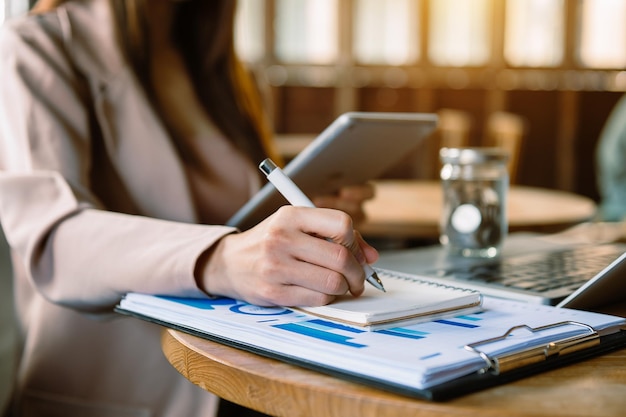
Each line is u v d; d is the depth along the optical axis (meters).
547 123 6.61
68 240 0.85
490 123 6.54
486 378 0.54
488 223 1.08
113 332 1.06
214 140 1.21
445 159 1.11
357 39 6.42
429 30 6.45
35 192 0.92
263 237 0.70
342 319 0.64
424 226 1.75
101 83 1.08
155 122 1.10
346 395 0.52
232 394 0.59
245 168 1.22
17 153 0.99
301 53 6.38
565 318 0.69
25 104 1.00
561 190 6.64
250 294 0.71
